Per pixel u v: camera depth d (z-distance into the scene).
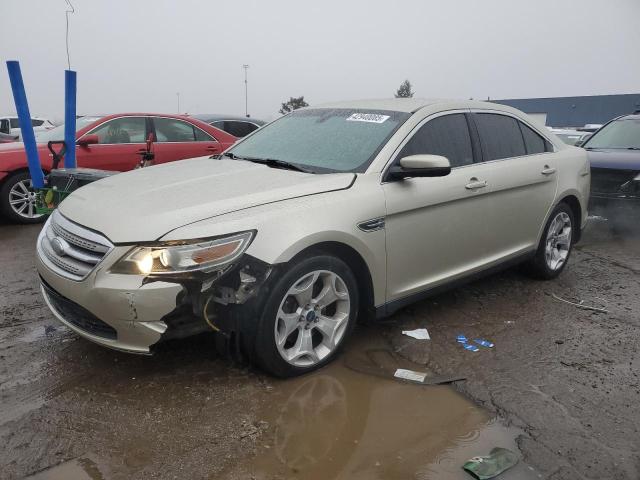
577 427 2.98
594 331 4.25
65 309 3.33
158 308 2.95
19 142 7.80
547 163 5.06
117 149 7.88
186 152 8.51
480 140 4.51
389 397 3.22
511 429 2.96
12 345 3.69
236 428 2.86
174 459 2.61
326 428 2.90
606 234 7.76
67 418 2.90
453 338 4.04
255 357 3.22
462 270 4.33
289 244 3.12
